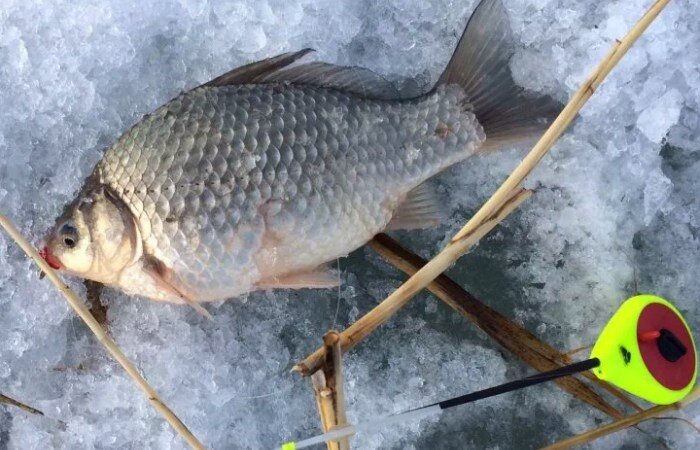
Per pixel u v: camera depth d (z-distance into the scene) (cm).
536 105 40
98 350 41
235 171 36
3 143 41
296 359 42
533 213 43
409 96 45
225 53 44
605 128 42
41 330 41
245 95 37
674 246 42
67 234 37
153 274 37
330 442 35
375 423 34
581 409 41
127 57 43
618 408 41
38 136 42
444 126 39
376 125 38
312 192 37
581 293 42
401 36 44
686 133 43
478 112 40
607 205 42
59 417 40
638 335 36
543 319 42
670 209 42
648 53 42
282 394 42
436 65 44
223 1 43
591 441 40
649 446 40
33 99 42
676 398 37
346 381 41
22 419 40
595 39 43
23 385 40
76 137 42
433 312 43
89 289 41
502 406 41
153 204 36
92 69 43
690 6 43
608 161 42
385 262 43
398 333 42
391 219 40
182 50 44
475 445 41
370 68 44
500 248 43
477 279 43
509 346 41
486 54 40
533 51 44
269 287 39
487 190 43
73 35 42
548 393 41
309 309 43
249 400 41
